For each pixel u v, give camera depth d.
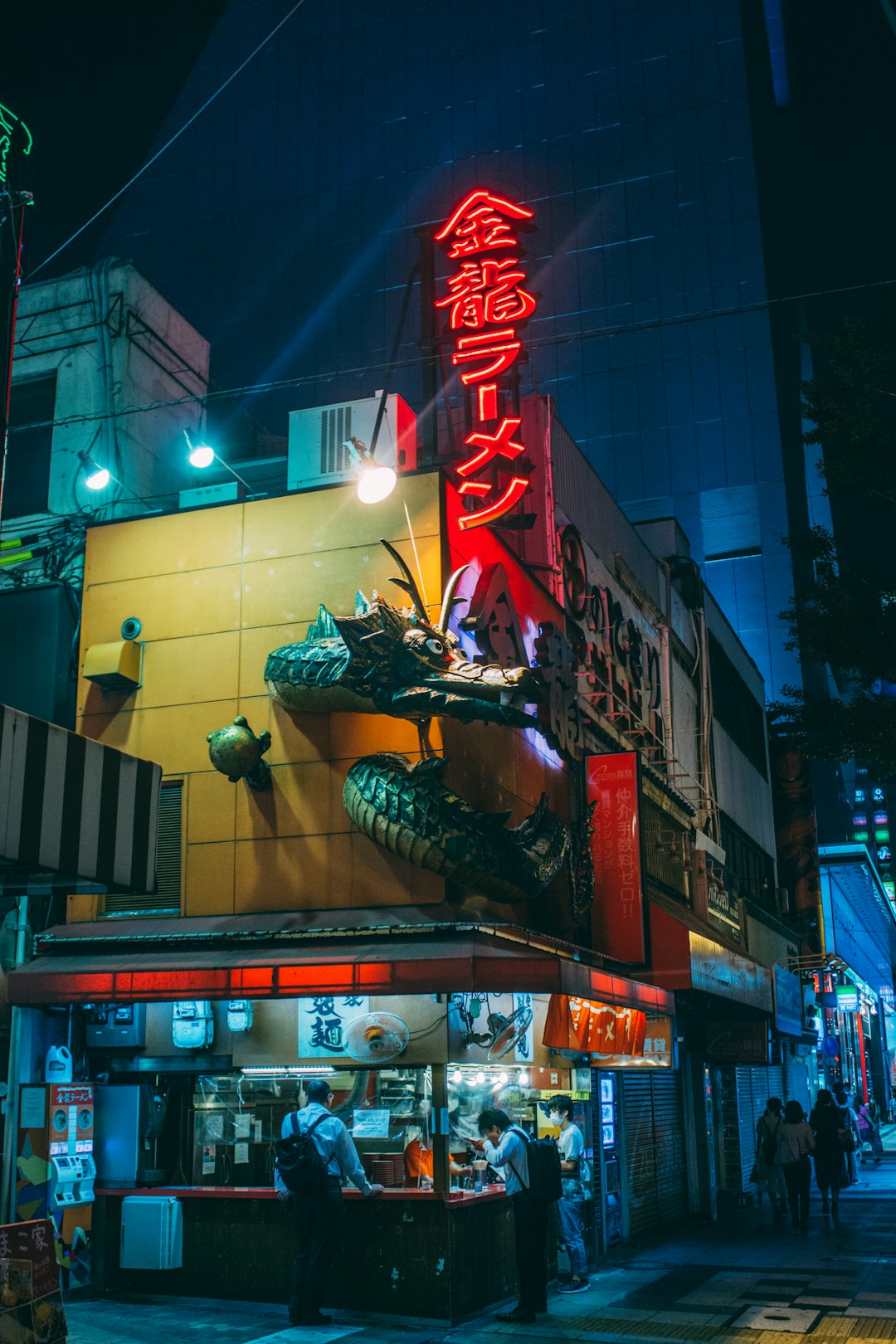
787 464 54.00
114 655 12.16
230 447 21.17
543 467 16.78
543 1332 9.74
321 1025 10.93
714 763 24.75
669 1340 9.47
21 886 9.02
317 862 11.27
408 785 10.68
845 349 17.28
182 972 10.39
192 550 12.50
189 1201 10.81
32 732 7.71
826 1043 35.47
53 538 15.01
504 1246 11.21
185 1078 11.57
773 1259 13.88
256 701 11.84
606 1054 13.02
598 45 62.22
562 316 57.66
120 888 8.64
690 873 20.53
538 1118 13.12
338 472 13.85
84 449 15.75
